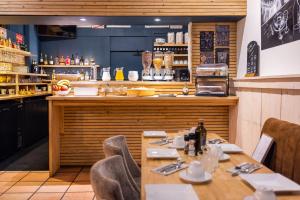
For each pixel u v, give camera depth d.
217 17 4.81
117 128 5.16
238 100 4.61
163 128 5.16
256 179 1.90
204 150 2.61
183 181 1.91
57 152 4.99
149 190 1.71
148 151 2.64
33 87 8.48
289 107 3.04
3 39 6.83
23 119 6.75
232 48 5.15
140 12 4.70
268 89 3.54
